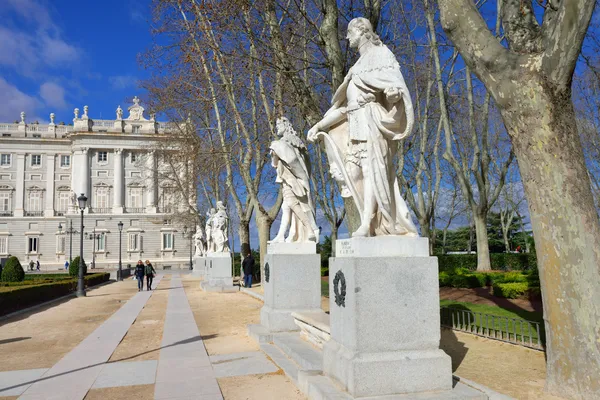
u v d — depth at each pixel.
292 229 9.42
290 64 13.52
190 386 6.05
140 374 6.74
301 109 13.71
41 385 6.31
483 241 22.52
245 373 6.60
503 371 6.42
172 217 45.62
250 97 19.67
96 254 69.56
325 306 14.45
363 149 5.37
